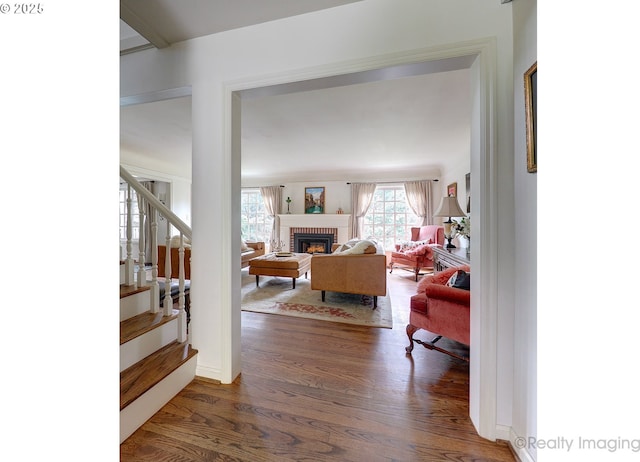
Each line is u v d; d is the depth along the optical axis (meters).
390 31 1.39
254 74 1.62
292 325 2.69
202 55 1.72
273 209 7.00
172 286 2.49
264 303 3.40
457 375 1.82
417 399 1.56
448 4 1.32
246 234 7.55
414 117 3.11
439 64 1.38
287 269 4.08
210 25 1.62
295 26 1.54
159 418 1.40
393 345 2.26
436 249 3.97
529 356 1.12
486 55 1.27
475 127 1.35
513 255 1.25
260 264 4.18
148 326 1.70
